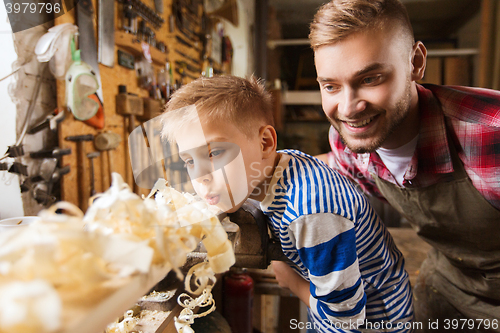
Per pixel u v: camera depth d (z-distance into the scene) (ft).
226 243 1.40
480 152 2.37
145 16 5.27
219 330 2.45
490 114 2.28
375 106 2.01
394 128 2.17
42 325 0.65
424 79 8.82
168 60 6.40
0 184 2.52
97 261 0.88
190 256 1.95
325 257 1.87
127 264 0.90
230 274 3.33
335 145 3.32
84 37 3.63
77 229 0.89
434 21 9.14
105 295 0.84
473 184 2.54
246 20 10.12
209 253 1.38
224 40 9.70
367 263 2.35
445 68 8.70
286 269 2.81
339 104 2.08
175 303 2.14
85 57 3.66
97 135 3.86
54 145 3.14
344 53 1.90
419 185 2.77
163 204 1.32
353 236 1.95
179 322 1.96
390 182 2.94
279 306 4.72
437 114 2.49
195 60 8.05
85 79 3.33
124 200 1.05
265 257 2.18
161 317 2.02
